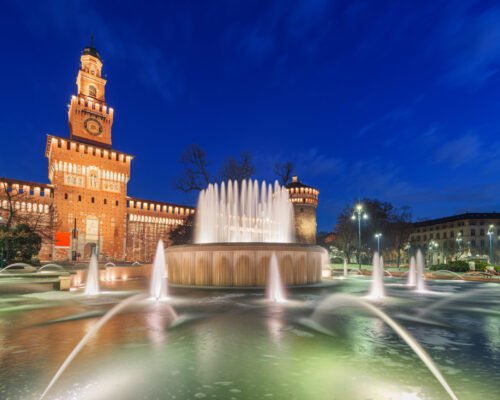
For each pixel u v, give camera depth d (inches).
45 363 167.5
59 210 2325.3
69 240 2338.8
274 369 159.0
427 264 3592.5
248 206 951.6
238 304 359.9
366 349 192.4
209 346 197.5
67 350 189.9
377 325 255.6
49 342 207.0
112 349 191.6
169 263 619.5
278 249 542.6
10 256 1330.0
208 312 309.7
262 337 218.4
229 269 532.7
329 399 126.3
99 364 165.8
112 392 132.6
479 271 1007.6
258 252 535.5
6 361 170.6
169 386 138.6
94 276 562.9
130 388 136.5
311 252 583.2
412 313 309.3
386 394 131.0
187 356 178.7
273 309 327.6
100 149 2586.1
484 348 194.7
